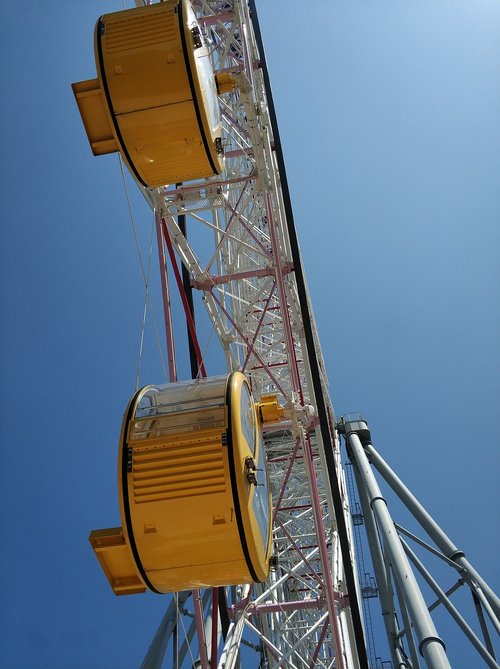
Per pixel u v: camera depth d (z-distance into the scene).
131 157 12.02
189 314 15.70
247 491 9.73
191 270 17.38
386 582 28.23
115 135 11.69
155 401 11.32
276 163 19.03
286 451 28.33
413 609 20.41
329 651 31.16
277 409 12.34
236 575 10.16
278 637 24.72
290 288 18.69
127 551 10.07
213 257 17.42
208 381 11.21
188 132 11.62
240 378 11.27
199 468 9.69
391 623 26.52
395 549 23.72
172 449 9.90
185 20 11.62
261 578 10.34
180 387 11.30
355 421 37.56
